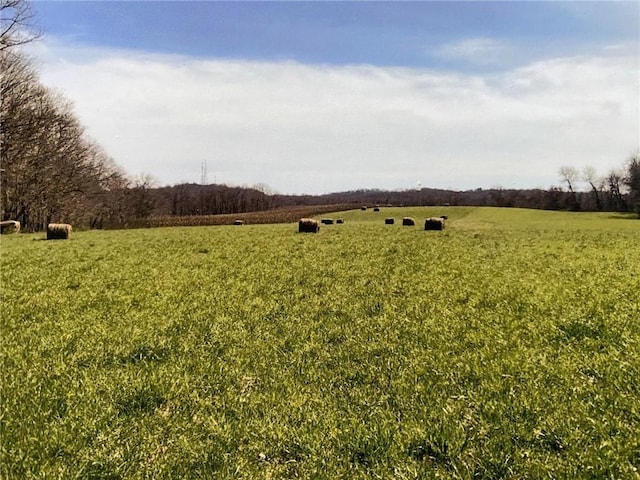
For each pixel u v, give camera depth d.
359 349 8.41
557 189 139.25
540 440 5.11
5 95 56.78
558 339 8.67
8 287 14.84
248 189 162.62
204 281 15.70
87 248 27.06
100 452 5.10
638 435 5.13
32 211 73.94
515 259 20.80
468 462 4.79
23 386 6.85
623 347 7.96
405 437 5.29
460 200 153.12
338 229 44.44
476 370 7.14
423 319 10.42
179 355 8.27
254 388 6.79
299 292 13.65
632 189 114.44
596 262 19.34
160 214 133.38
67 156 73.12
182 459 4.98
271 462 4.95
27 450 5.14
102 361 7.96
